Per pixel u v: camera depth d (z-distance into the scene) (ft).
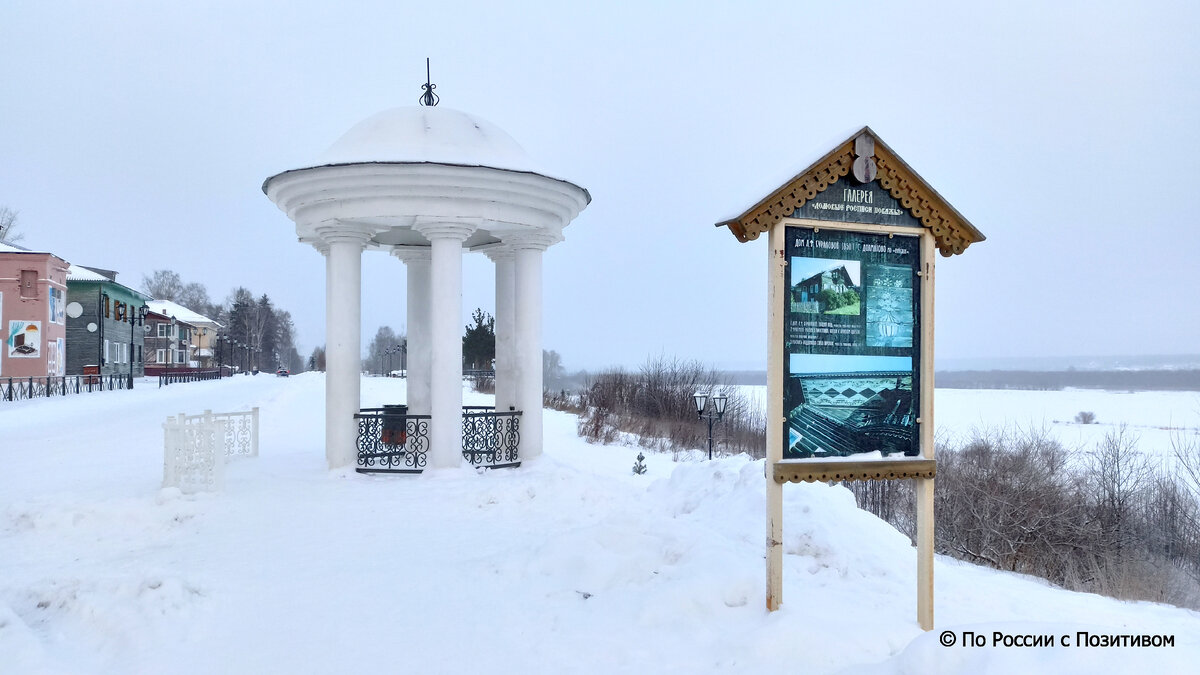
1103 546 44.60
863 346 19.31
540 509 32.48
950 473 49.75
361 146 38.88
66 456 49.42
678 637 18.25
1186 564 46.14
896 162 19.34
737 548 23.75
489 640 18.45
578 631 18.84
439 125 39.68
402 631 19.04
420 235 46.14
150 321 236.43
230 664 17.26
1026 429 89.66
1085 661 13.25
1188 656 13.41
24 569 24.00
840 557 24.49
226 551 26.03
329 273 40.83
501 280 46.62
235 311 369.71
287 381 201.67
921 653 14.64
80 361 152.25
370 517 30.81
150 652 17.81
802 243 19.03
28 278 120.37
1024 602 23.40
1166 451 71.00
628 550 23.27
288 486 36.06
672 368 92.89
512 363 46.21
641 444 67.21
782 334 18.81
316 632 19.01
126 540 27.73
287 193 39.65
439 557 25.27
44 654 17.13
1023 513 45.03
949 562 37.24
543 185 39.45
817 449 18.97
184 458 34.12
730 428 80.07
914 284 19.79
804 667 16.30
